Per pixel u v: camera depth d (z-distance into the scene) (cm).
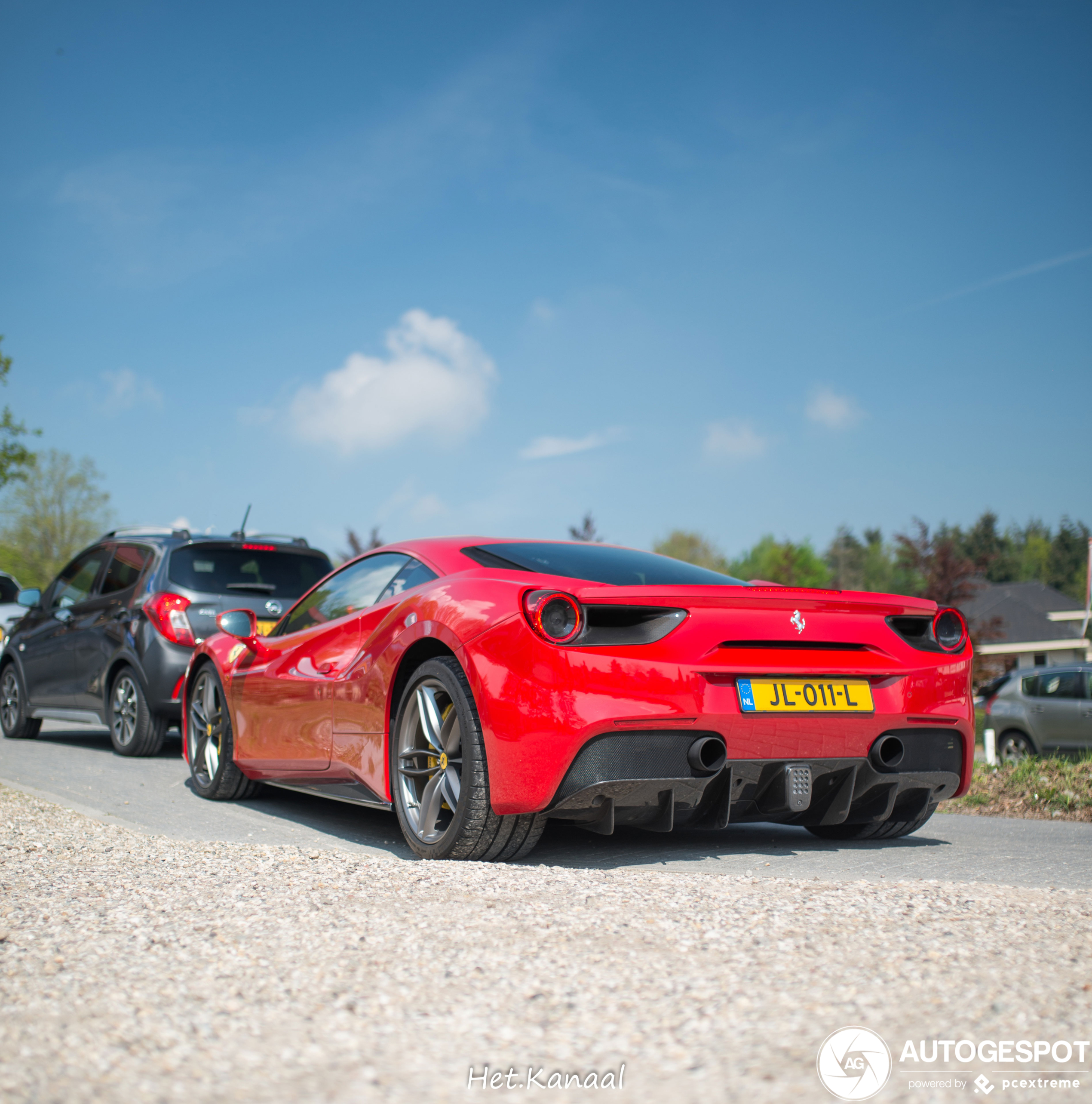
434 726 354
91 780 589
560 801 314
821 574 6250
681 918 246
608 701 312
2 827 397
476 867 315
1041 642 3534
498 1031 175
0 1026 177
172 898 268
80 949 221
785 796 340
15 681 873
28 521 4731
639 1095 151
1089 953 219
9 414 3419
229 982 199
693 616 329
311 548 769
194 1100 149
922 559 2630
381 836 420
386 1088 153
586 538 2836
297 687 443
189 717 551
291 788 471
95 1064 161
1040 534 11475
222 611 701
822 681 344
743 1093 151
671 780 320
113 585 756
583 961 212
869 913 252
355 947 222
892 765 354
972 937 230
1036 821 512
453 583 361
